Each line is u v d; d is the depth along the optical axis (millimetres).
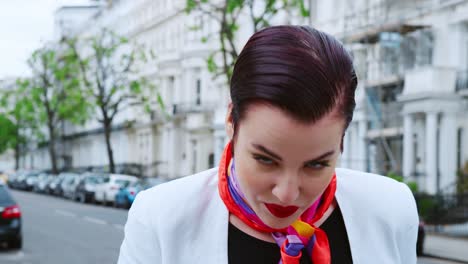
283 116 1085
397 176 18812
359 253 1462
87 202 29922
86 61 37094
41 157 69938
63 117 45375
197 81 35969
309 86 1079
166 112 37844
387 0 20922
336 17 23875
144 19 43719
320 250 1342
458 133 19531
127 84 36438
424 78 19500
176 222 1440
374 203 1504
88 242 13672
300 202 1203
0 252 11781
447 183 19078
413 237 1569
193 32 35500
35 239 14039
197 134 35250
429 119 19359
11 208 12031
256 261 1400
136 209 1505
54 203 29734
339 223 1498
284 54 1107
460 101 19328
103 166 49750
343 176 1537
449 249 13305
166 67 39031
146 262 1473
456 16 19281
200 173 1524
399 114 20656
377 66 22219
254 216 1363
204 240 1436
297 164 1137
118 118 48531
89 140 56219
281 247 1340
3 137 62188
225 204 1395
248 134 1144
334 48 1158
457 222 17047
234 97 1180
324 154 1136
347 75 1140
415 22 20750
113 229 16859
